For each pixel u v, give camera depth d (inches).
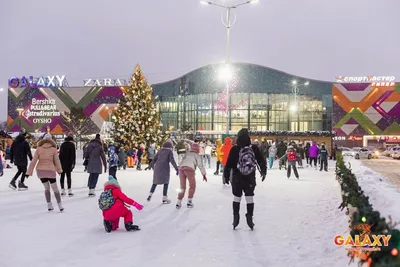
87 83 3430.1
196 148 423.2
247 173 300.7
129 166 1158.3
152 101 1302.9
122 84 3361.2
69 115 2854.3
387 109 3065.9
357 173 526.6
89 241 267.9
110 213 295.0
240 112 3309.5
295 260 222.8
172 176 814.5
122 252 240.1
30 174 381.7
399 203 250.1
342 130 3120.1
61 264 215.3
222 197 492.4
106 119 3282.5
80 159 1425.9
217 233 293.6
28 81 3420.3
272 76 3346.5
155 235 287.1
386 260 140.8
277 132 2101.4
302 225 319.0
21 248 248.7
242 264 216.1
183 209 401.4
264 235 286.4
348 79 3186.5
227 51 1350.9
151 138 1268.5
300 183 679.7
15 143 559.8
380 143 3063.5
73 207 410.6
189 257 229.5
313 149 1117.7
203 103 3383.4
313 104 3299.7
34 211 385.4
